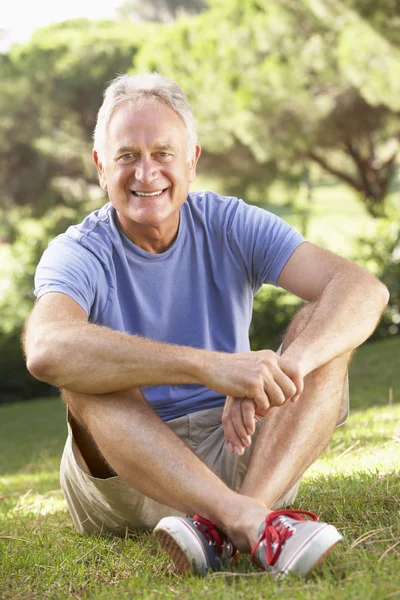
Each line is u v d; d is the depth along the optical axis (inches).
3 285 497.7
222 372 87.2
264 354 88.4
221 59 590.9
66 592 83.3
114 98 103.6
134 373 86.4
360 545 82.7
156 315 104.3
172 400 102.0
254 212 108.7
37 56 837.2
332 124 571.2
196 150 108.0
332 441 157.6
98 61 824.9
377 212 534.6
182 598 73.2
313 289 104.7
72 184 841.5
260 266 107.9
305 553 74.0
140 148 100.3
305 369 89.6
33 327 93.2
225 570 80.7
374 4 462.3
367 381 295.1
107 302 102.1
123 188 101.2
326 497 105.2
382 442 146.3
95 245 102.3
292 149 571.8
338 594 68.7
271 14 555.5
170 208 101.7
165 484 83.7
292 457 89.0
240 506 80.7
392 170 693.9
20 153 828.6
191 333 105.7
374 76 468.4
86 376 87.2
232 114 568.4
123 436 85.7
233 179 669.9
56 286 97.5
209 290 107.3
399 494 102.0
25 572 91.9
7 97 814.5
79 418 93.0
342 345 93.9
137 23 1059.9
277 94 535.5
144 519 100.0
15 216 826.2
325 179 1487.5
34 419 375.9
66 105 824.9
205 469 83.8
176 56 630.5
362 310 97.8
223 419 90.3
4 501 160.4
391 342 388.2
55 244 103.2
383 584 69.7
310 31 550.3
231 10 602.2
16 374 467.2
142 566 89.1
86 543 101.5
